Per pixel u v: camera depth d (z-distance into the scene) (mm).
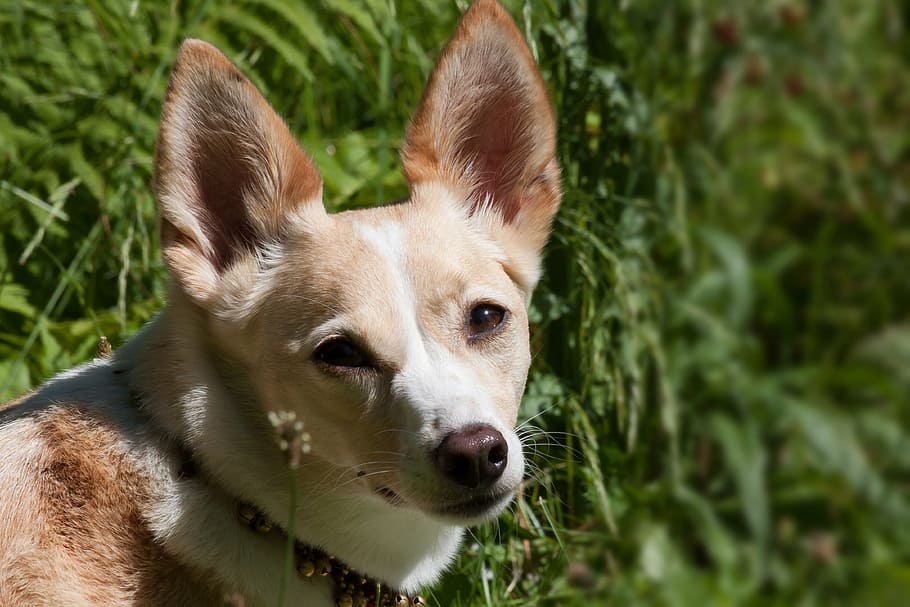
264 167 6105
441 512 5508
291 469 5043
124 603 5652
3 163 9164
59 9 9562
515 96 6418
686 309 8484
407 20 10141
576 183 8594
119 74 9414
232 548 5750
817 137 9617
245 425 5832
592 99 8594
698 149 9242
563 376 8391
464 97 6488
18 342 8562
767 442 8680
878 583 8109
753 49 9500
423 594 7223
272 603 5852
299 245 5977
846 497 8477
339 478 5836
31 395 6156
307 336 5727
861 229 9633
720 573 7824
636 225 8414
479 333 5879
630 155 8539
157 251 9102
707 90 9367
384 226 6016
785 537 8320
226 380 5898
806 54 9688
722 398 8523
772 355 9406
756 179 9633
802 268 9656
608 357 8242
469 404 5500
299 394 5754
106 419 5840
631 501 7879
